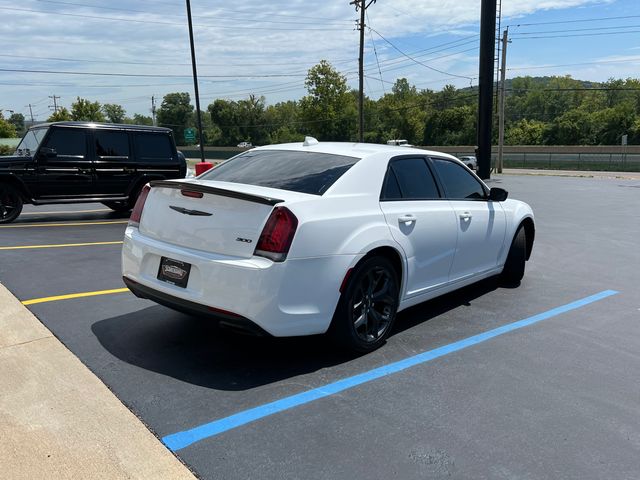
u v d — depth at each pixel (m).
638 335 4.67
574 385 3.65
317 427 3.02
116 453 2.70
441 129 88.50
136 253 4.01
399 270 4.34
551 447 2.89
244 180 4.20
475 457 2.78
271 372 3.72
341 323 3.82
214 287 3.45
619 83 107.19
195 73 23.80
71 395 3.28
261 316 3.38
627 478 2.64
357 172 4.13
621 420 3.20
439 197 4.89
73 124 10.21
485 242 5.45
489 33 20.91
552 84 122.81
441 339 4.46
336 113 91.00
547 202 16.67
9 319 4.55
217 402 3.27
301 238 3.48
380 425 3.06
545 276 6.84
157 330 4.42
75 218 10.88
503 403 3.37
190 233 3.71
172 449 2.76
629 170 46.09
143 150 10.95
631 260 7.94
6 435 2.81
